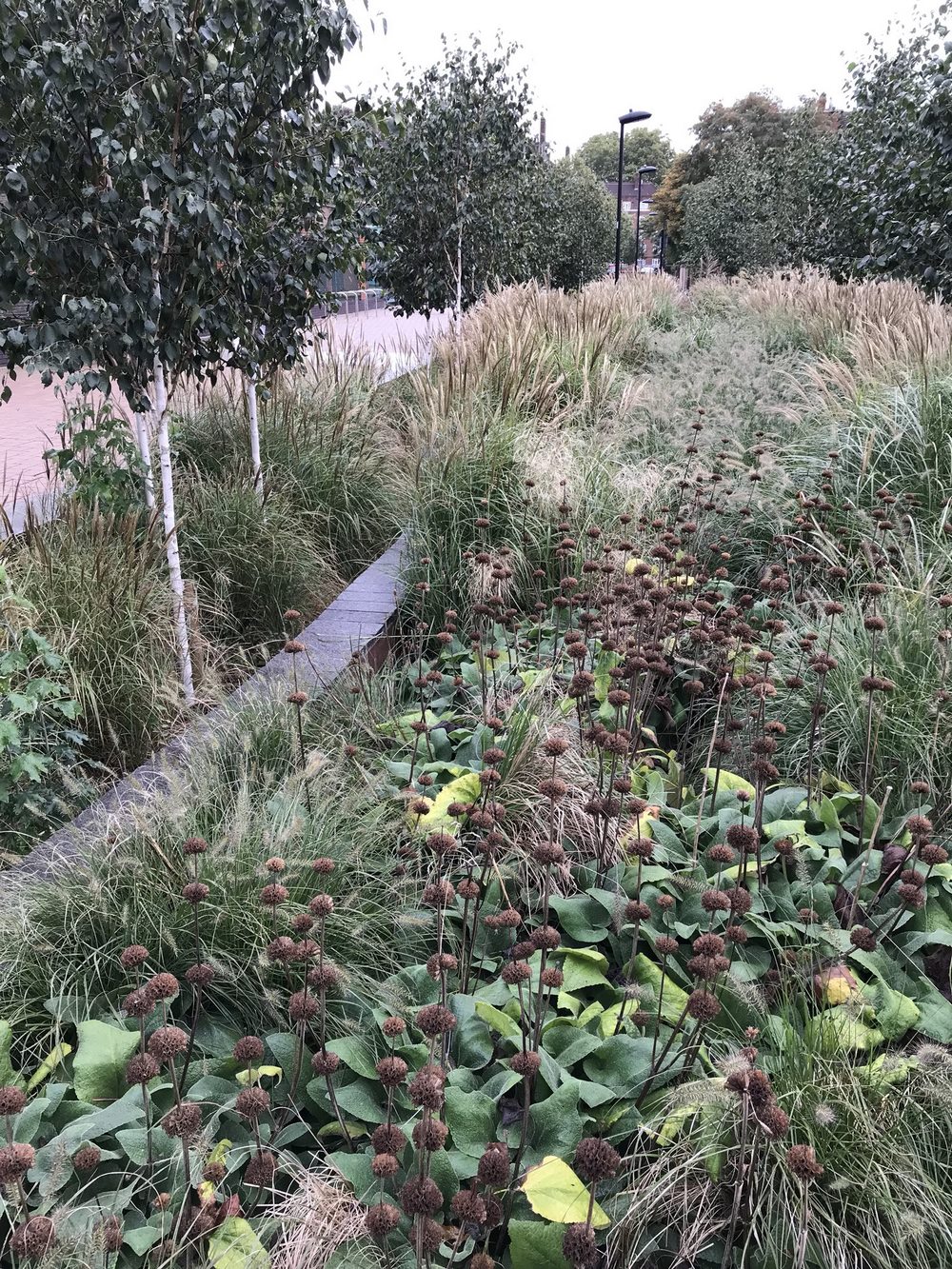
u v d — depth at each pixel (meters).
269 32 3.94
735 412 6.93
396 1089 2.21
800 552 4.89
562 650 4.43
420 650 4.95
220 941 2.54
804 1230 1.82
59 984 2.49
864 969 2.59
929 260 9.95
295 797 2.99
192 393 7.18
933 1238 1.89
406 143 11.95
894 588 4.08
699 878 2.89
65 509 4.75
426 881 2.95
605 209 35.97
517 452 5.78
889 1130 2.01
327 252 5.42
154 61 3.66
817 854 3.00
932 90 8.76
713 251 28.34
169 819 2.79
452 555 5.28
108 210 3.85
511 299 11.29
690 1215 1.95
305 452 6.84
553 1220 1.83
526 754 3.32
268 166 4.43
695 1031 2.18
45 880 2.79
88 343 3.86
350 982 2.49
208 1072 2.26
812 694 3.75
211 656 4.97
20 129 3.65
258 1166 1.92
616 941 2.72
